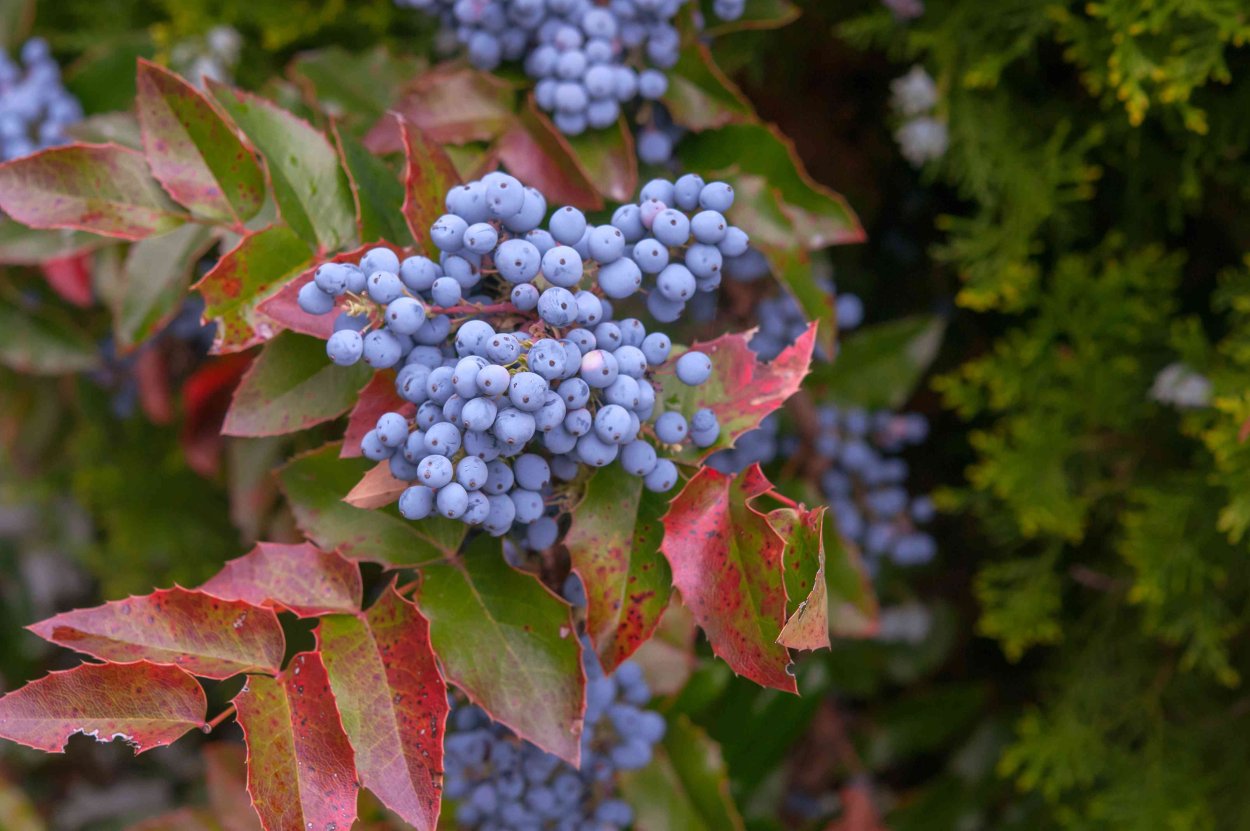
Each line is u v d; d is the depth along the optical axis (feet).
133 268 2.19
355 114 2.32
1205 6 2.19
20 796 3.28
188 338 2.71
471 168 2.15
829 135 2.79
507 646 1.87
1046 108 2.50
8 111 2.45
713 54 2.51
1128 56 2.23
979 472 2.49
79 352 2.67
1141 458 2.52
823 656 2.77
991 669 3.02
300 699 1.79
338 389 1.94
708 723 2.53
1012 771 2.79
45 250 2.23
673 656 2.23
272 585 1.88
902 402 2.58
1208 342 2.53
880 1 2.54
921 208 2.89
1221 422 2.30
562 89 2.10
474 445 1.76
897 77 2.70
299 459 1.99
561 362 1.74
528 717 1.85
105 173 1.99
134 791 3.72
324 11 2.68
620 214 1.87
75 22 2.92
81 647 1.80
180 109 1.97
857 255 2.96
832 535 2.36
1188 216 2.55
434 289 1.79
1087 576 2.56
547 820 2.14
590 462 1.80
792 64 2.69
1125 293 2.48
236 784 2.40
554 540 1.93
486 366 1.73
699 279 1.87
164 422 2.94
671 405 1.89
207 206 1.99
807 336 1.90
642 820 2.20
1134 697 2.56
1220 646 2.51
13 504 3.56
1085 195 2.43
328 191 2.01
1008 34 2.45
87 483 3.19
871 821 2.58
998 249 2.47
